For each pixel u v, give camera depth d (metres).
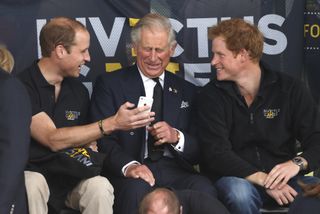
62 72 16.06
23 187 12.36
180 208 12.05
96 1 18.23
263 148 16.70
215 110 16.50
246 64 16.20
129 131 16.41
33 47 18.19
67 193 15.66
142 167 15.76
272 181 15.69
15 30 18.12
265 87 16.42
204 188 15.74
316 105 18.50
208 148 16.36
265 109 16.50
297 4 18.39
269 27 18.47
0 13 18.05
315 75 18.56
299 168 15.84
